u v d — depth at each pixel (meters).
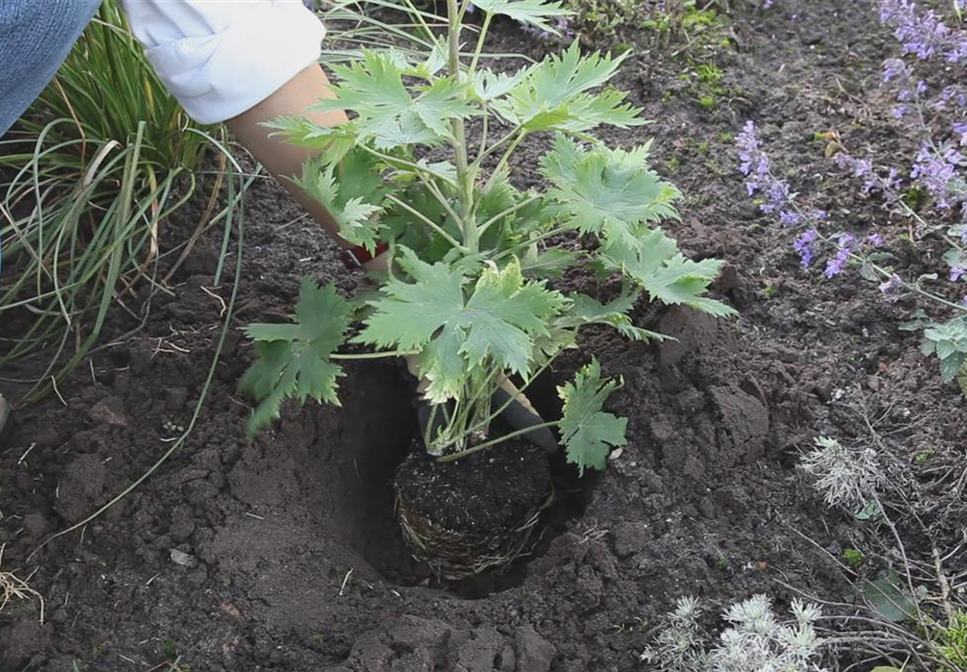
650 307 1.27
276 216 1.44
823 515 1.14
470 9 1.68
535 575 1.13
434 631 1.07
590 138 1.04
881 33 1.60
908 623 1.06
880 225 1.36
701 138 1.49
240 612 1.10
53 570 1.14
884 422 1.20
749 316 1.30
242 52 1.00
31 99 1.00
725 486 1.16
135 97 1.39
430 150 1.50
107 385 1.29
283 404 1.24
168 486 1.18
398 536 1.28
